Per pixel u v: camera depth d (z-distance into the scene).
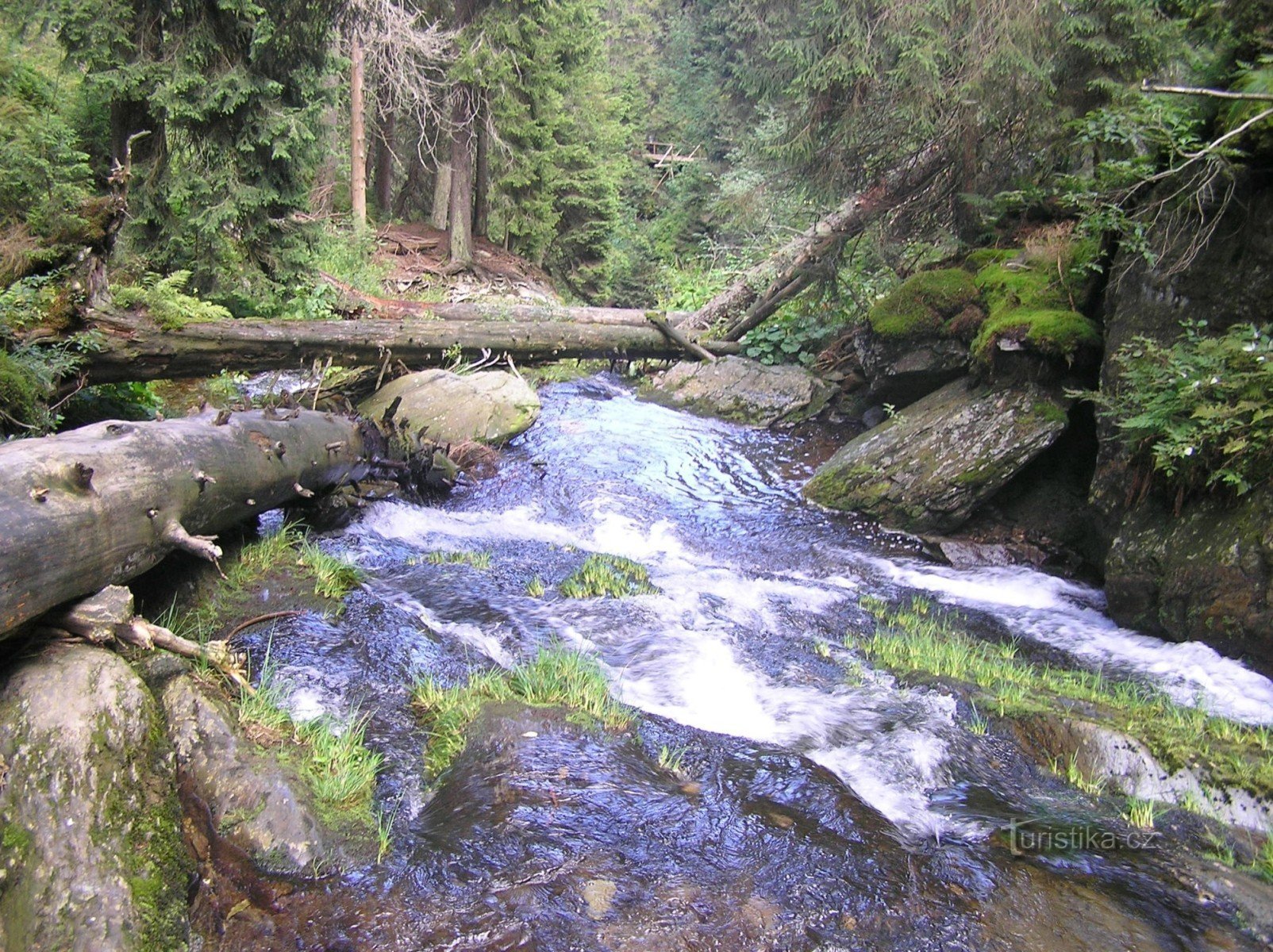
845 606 6.38
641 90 30.12
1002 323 7.72
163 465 4.19
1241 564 5.19
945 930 2.92
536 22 18.39
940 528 7.66
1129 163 6.52
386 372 9.49
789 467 9.50
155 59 8.60
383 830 3.13
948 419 8.10
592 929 2.78
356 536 6.62
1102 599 6.68
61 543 3.21
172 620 4.32
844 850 3.28
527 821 3.24
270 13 8.92
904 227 10.97
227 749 3.17
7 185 6.16
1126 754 4.24
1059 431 7.34
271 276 9.80
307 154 9.52
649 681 4.68
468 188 18.58
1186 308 6.09
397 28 16.38
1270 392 5.18
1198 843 3.68
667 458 9.48
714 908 2.92
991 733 4.48
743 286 12.49
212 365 7.32
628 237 24.73
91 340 6.11
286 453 5.71
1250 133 5.43
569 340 11.10
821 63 9.05
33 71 8.35
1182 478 5.71
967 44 8.63
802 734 4.25
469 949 2.66
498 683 4.30
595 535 7.47
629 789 3.53
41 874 2.47
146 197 8.80
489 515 7.68
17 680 2.94
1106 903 3.15
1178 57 7.75
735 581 6.64
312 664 4.27
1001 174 10.00
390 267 16.50
